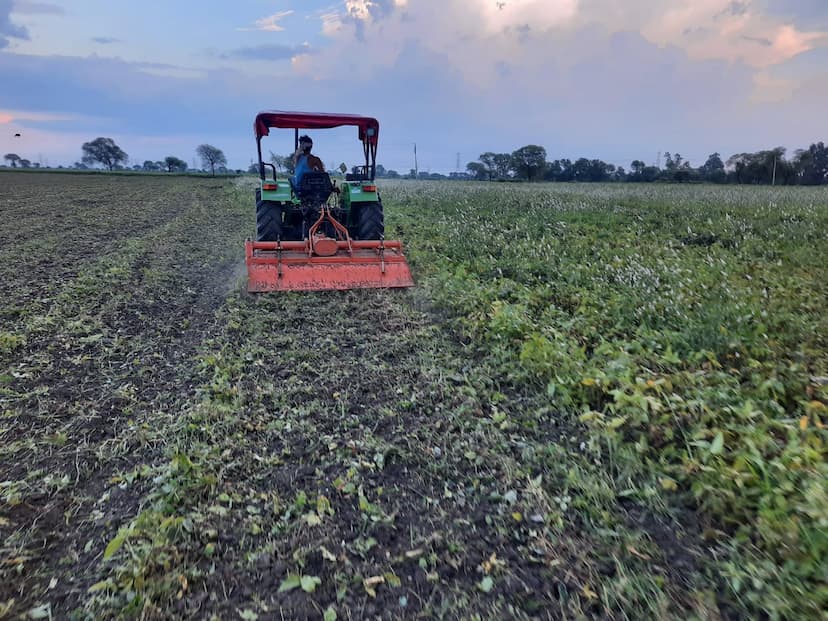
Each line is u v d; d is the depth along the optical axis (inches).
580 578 98.8
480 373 183.6
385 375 185.0
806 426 124.1
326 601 95.7
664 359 170.1
